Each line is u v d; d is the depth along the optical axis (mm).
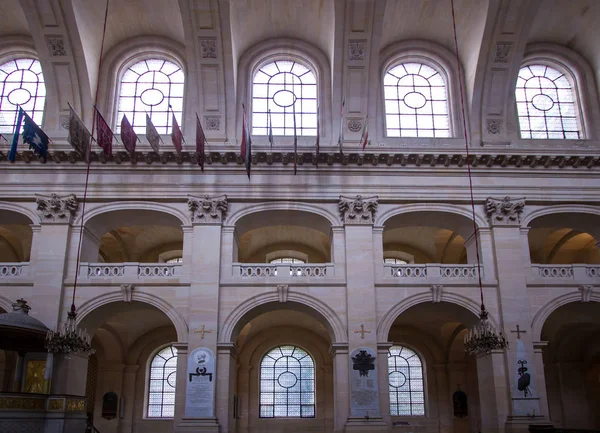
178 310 18969
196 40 20516
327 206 20375
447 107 22562
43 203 19734
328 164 20500
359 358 18328
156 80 22594
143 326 23969
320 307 19109
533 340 18875
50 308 18609
